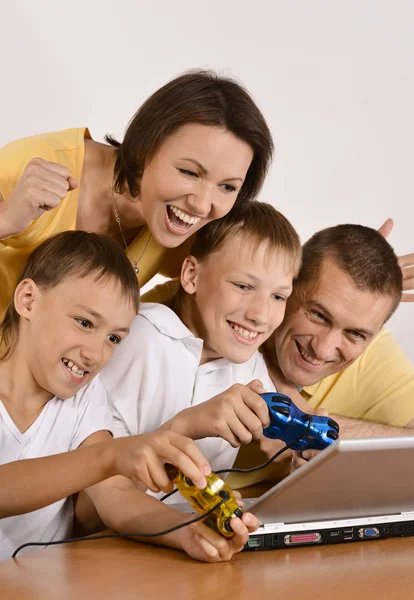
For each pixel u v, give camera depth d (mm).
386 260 1472
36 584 796
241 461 1555
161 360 1382
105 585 800
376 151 3395
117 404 1357
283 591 802
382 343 1766
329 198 3408
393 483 946
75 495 1288
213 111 1351
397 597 790
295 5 3279
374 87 3363
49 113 3150
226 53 3258
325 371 1502
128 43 3174
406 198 3428
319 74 3334
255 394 1097
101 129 3199
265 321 1378
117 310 1230
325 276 1441
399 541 1015
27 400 1233
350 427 1607
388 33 3338
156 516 1000
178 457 916
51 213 1465
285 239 1387
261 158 1449
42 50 3111
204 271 1411
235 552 924
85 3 3123
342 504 967
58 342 1206
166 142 1373
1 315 1516
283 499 916
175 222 1427
